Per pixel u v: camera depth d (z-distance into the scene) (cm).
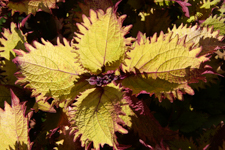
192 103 84
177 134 70
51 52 65
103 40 64
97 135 63
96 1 70
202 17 78
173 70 65
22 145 67
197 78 63
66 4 78
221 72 77
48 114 71
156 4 77
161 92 64
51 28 77
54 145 73
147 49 65
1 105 71
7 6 72
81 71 67
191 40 69
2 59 72
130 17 76
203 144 70
